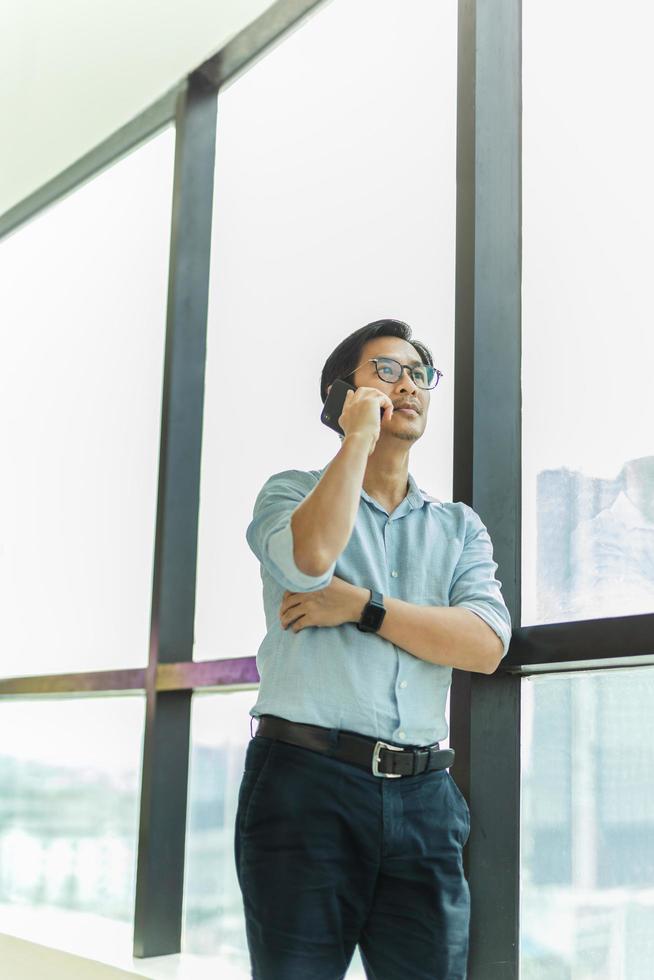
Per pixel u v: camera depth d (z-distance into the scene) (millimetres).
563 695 2113
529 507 2262
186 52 3357
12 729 3795
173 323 3258
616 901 1947
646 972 1877
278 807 1578
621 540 2061
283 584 1616
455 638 1676
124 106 3674
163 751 2982
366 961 1670
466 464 2242
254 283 3141
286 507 1713
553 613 2162
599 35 2326
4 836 3734
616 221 2197
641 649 1867
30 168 4148
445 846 1638
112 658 3426
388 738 1632
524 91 2484
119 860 3227
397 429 1812
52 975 2980
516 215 2430
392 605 1669
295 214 3045
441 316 2523
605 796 2000
